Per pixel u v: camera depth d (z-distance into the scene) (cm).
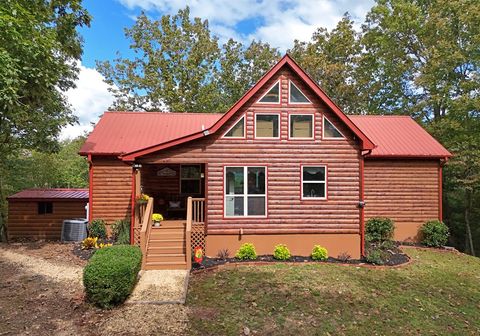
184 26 2694
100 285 664
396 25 2231
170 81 2589
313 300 762
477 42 1764
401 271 1014
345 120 1126
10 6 916
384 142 1530
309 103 1155
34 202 1599
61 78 1506
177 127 1599
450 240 2094
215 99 2723
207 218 1116
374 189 1470
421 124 2217
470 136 1794
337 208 1145
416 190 1477
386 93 2522
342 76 2634
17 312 643
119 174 1393
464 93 1827
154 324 626
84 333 580
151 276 888
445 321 699
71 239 1342
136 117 1678
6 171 2114
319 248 1098
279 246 1093
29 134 1530
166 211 1462
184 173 1531
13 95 926
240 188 1132
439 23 1917
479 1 1820
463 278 984
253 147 1134
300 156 1145
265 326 637
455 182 1889
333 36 2709
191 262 995
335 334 621
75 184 2967
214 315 673
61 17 1330
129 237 1173
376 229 1362
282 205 1136
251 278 892
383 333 635
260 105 1141
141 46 2673
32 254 1068
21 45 946
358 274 960
